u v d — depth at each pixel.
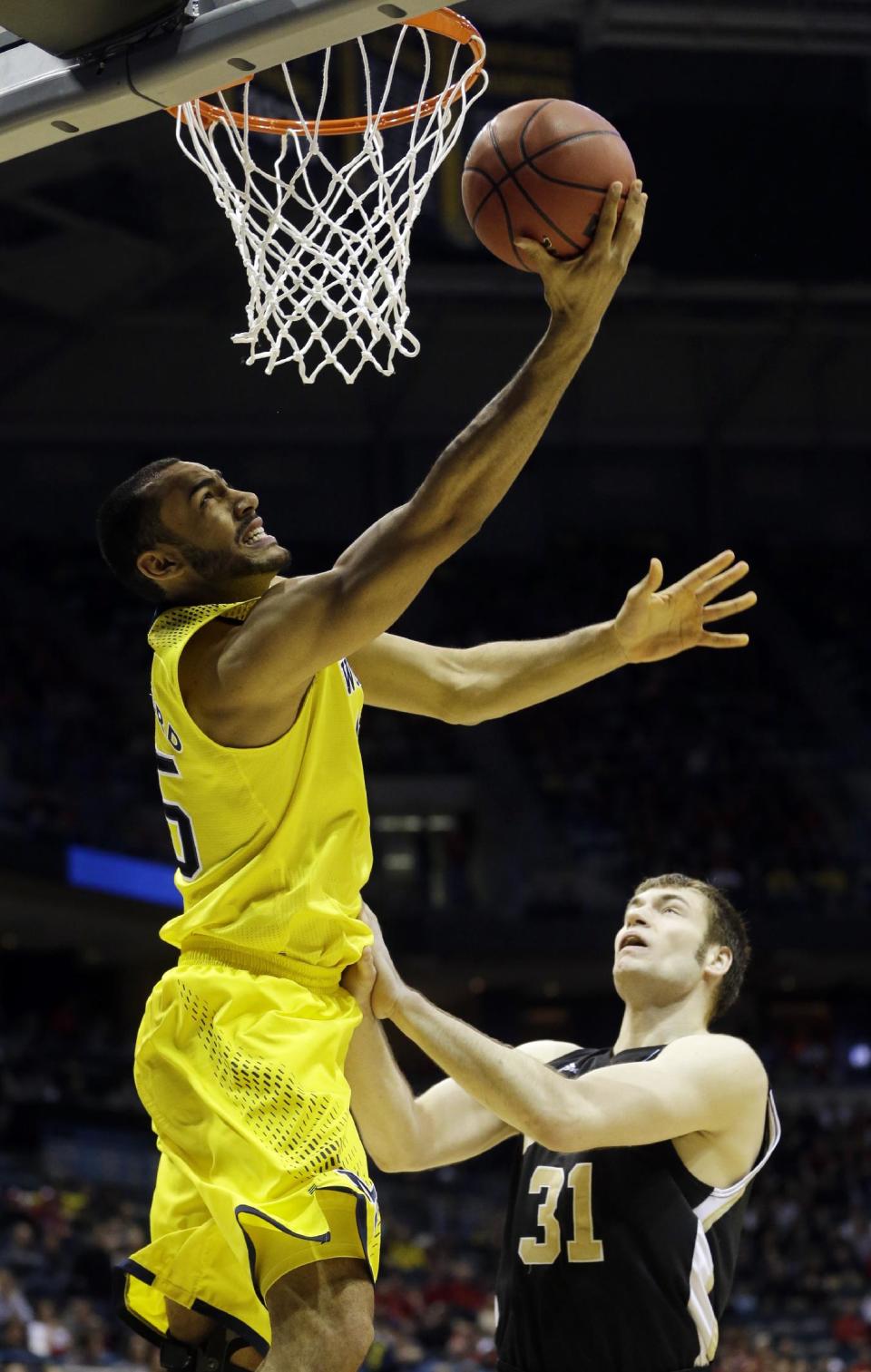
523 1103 2.57
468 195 2.51
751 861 19.66
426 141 3.09
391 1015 2.61
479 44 3.05
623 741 21.27
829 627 22.83
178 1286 2.37
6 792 17.11
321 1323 2.23
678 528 23.20
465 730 21.05
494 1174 17.33
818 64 18.94
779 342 21.95
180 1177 2.39
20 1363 10.57
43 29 2.70
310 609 2.28
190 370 21.45
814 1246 15.97
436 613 22.06
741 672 22.33
